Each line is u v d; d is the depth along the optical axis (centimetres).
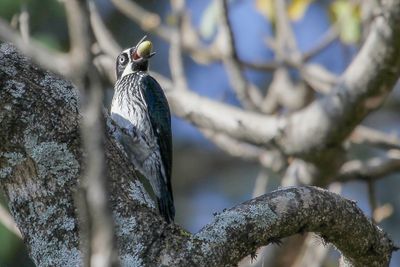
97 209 445
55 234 639
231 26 1256
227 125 1188
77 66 601
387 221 1830
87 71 465
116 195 654
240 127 1184
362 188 1880
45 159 656
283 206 657
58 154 657
